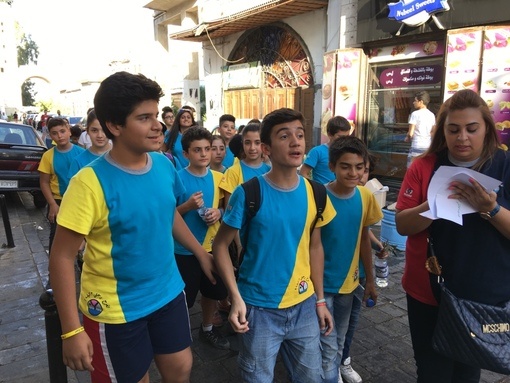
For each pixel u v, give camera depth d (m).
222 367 2.80
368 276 2.51
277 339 1.88
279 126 1.78
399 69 8.36
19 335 3.23
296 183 1.89
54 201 4.15
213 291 2.85
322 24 10.14
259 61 12.63
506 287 1.71
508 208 1.70
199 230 2.83
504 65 6.32
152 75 20.41
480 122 1.66
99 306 1.68
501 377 2.67
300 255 1.90
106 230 1.62
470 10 6.75
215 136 3.79
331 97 8.90
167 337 1.84
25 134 8.51
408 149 8.41
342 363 2.63
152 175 1.74
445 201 1.64
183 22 15.92
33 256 5.05
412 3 7.40
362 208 2.32
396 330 3.25
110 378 1.74
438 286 1.85
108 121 1.60
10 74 43.94
